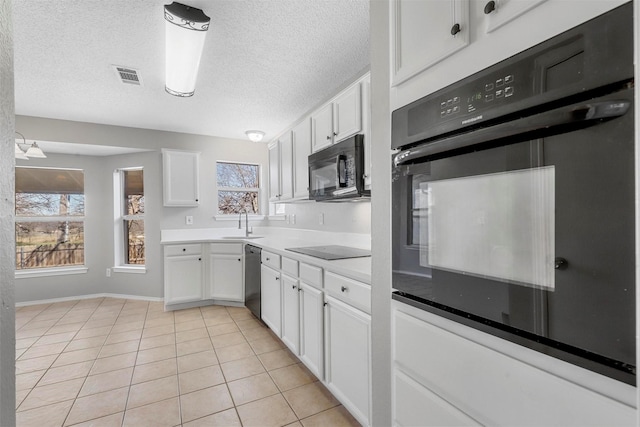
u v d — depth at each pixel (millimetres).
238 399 1807
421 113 919
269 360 2281
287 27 1724
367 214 2422
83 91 2578
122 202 4012
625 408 500
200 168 3969
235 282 3533
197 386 1938
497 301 709
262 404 1761
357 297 1481
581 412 558
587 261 542
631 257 485
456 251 817
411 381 982
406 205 991
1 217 445
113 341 2613
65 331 2826
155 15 1609
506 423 687
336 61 2100
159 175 3789
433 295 892
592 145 533
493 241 716
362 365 1446
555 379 597
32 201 3703
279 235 4039
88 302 3725
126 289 3904
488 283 730
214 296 3568
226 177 4180
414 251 962
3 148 450
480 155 745
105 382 1982
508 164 679
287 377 2047
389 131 1098
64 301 3760
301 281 2086
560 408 590
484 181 737
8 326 463
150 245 3822
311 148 2594
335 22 1685
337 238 2791
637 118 418
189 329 2879
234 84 2453
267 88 2531
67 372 2107
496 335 712
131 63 2105
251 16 1622
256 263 2961
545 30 614
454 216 822
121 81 2383
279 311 2434
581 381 564
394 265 1047
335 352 1687
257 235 4285
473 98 756
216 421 1620
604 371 526
